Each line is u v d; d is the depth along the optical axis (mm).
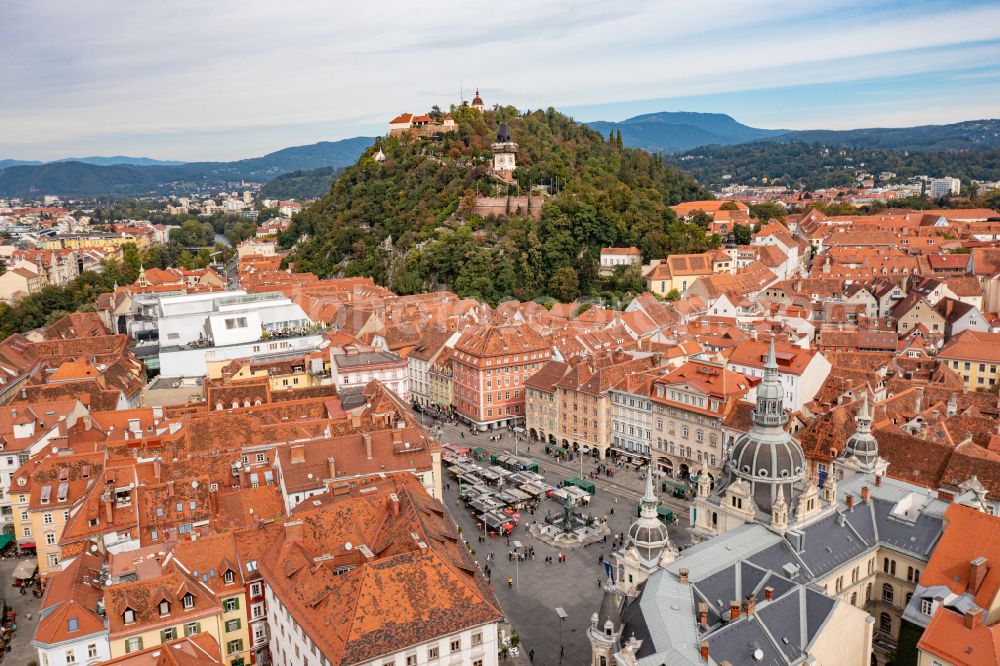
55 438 148250
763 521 104250
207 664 91312
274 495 128375
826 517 105938
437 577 94250
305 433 152125
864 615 86250
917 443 133000
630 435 185625
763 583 89375
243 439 150500
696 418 167250
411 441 140500
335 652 85500
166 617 97750
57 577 104625
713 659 76750
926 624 90938
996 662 78375
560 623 118000
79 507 124438
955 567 96750
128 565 106375
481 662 93438
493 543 144250
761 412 108562
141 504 122938
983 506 110312
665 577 89000
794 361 179875
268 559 105500
